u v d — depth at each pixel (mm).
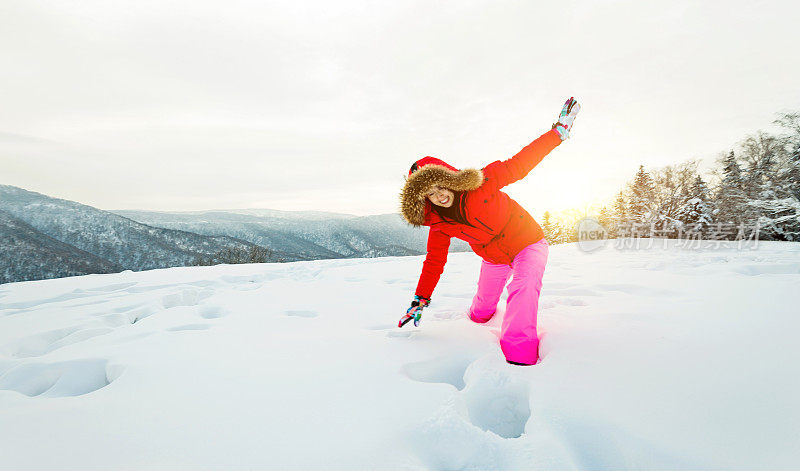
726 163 22391
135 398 1588
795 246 9500
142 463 1145
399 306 3262
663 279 3770
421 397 1501
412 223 2211
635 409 1317
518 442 1200
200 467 1118
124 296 4281
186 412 1459
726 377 1456
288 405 1490
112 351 2195
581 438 1225
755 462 1031
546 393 1476
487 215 2084
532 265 2066
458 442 1213
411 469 1080
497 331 2309
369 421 1344
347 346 2178
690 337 1852
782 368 1472
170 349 2217
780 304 2299
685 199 23047
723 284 3221
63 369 2020
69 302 4066
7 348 2443
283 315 3111
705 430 1180
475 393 1611
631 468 1109
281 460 1140
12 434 1325
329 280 5277
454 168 2217
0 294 4984
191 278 5781
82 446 1244
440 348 2076
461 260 8031
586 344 1870
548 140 2164
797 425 1146
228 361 1999
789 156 20719
